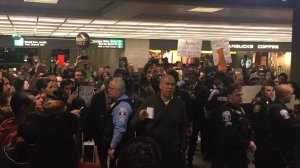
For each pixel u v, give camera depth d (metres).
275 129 5.48
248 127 5.33
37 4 10.89
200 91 7.76
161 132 4.79
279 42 24.72
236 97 5.32
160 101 4.89
